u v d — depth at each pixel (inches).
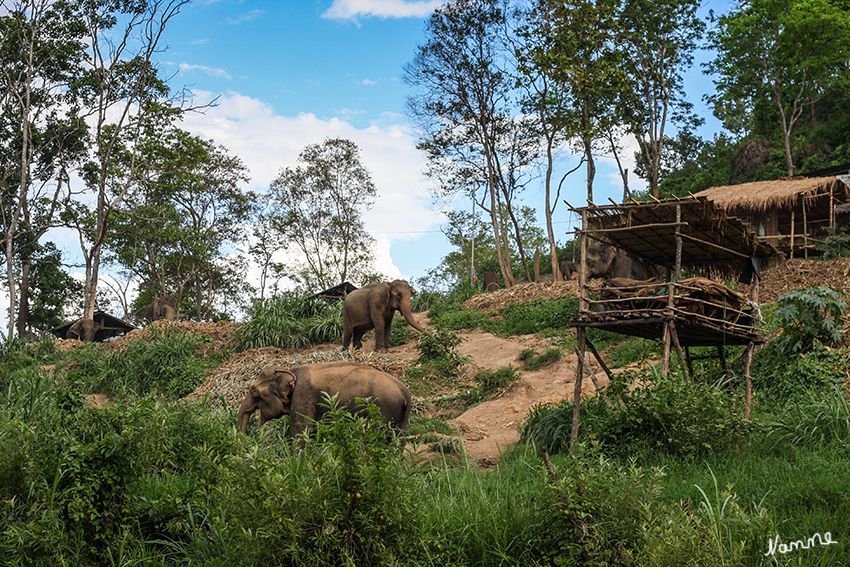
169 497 262.1
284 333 842.2
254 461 223.5
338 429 217.9
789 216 1036.5
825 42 1529.3
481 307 981.2
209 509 255.6
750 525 208.4
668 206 378.3
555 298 901.8
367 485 212.8
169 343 783.1
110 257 1738.4
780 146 1707.7
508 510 248.8
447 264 2187.5
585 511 217.2
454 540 237.0
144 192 1615.4
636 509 215.9
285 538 207.8
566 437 399.9
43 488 242.8
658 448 337.7
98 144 1353.3
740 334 408.5
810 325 448.5
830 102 1758.1
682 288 384.2
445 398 590.6
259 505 212.2
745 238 401.7
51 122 1368.1
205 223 1738.4
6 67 1283.2
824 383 406.0
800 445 332.5
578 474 230.8
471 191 1369.3
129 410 269.3
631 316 386.3
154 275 1790.1
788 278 673.6
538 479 280.7
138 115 1342.3
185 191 1673.2
